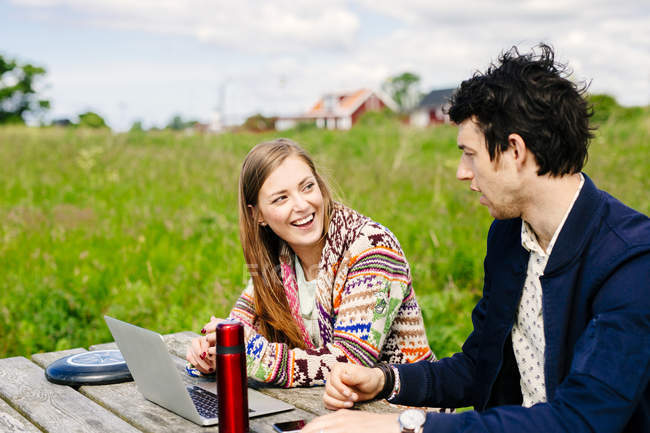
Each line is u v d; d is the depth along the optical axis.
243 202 2.17
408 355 2.16
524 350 1.72
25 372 2.12
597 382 1.30
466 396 1.84
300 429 1.57
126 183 9.75
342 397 1.71
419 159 11.77
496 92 1.45
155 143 15.65
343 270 2.03
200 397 1.84
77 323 4.28
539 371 1.69
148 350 1.61
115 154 12.54
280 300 2.21
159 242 6.12
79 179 10.17
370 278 1.97
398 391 1.78
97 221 7.05
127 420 1.70
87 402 1.81
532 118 1.42
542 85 1.42
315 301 2.12
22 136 15.91
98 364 2.03
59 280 4.93
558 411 1.33
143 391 1.83
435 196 7.49
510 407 1.40
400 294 2.03
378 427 1.42
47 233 6.43
